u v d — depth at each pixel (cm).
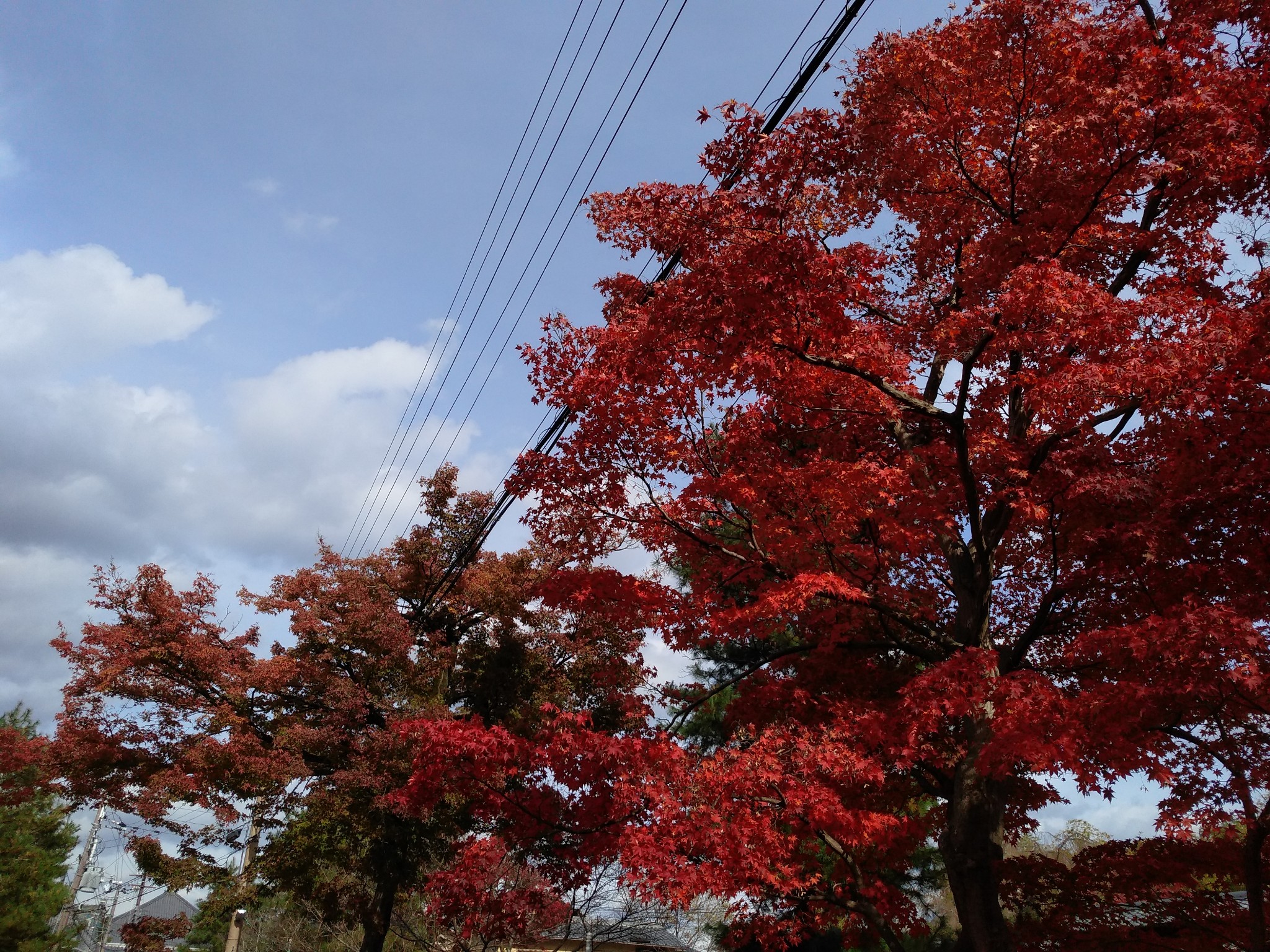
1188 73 896
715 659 2248
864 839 847
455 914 1127
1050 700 729
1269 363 728
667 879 808
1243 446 772
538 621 2295
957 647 1008
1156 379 768
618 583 1021
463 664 2377
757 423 993
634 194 902
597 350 1018
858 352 916
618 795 875
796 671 1201
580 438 1019
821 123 793
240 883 2128
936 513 980
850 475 933
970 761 961
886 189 1082
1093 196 962
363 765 2002
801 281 799
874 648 1141
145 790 2067
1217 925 906
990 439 995
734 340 831
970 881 896
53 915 3556
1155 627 665
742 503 977
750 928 1055
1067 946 958
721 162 826
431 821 2045
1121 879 972
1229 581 818
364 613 2198
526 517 1107
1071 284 843
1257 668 630
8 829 3547
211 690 2298
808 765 869
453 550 2409
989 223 1044
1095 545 918
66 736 2175
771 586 942
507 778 1034
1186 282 1027
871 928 1068
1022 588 1198
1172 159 915
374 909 2091
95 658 2177
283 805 2128
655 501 1048
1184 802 780
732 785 849
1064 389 830
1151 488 817
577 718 955
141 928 2316
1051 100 962
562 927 1672
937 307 1210
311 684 2241
